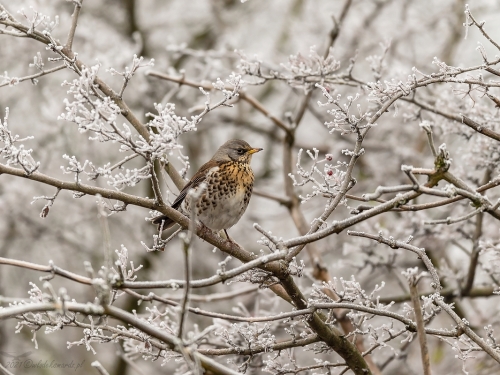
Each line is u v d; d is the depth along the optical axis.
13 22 8.54
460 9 16.48
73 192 7.77
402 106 11.61
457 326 7.99
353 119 7.62
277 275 7.84
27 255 17.72
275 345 8.61
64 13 17.47
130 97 17.09
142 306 16.66
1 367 7.54
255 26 19.86
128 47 16.83
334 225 7.61
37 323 7.95
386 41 12.55
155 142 7.32
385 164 15.79
